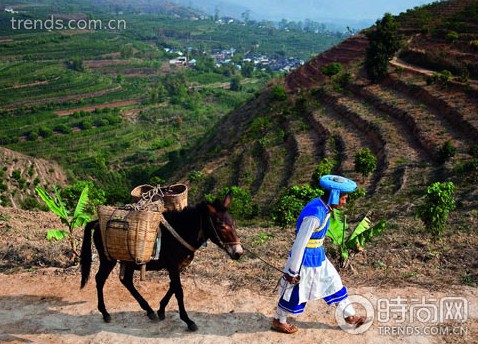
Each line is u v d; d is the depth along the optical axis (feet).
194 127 514.27
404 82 162.30
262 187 129.90
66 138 455.22
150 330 22.02
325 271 20.20
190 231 20.93
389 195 91.50
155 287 26.40
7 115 515.91
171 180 188.96
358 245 29.86
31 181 258.57
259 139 172.55
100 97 612.29
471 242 39.52
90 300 25.17
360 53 231.30
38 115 516.32
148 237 20.59
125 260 21.26
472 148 98.94
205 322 22.47
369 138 138.41
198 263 32.63
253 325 22.02
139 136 472.85
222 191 99.14
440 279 27.50
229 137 200.54
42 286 26.91
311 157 139.03
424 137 120.78
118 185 327.67
